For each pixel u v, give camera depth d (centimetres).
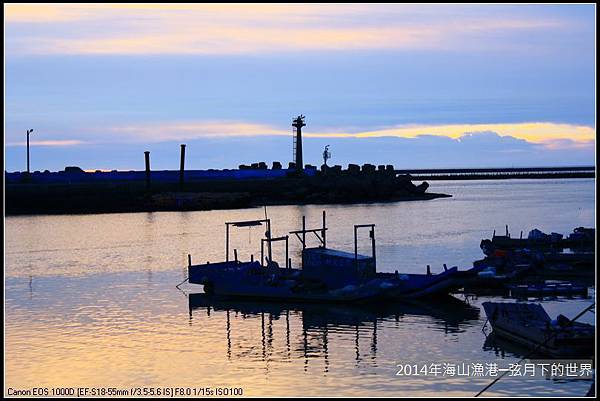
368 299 8150
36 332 7056
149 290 9150
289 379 5606
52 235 15438
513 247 12231
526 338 6156
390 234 15262
